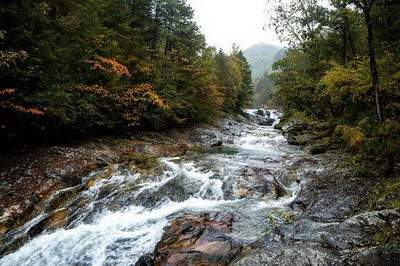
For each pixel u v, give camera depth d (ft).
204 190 35.14
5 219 31.22
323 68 69.15
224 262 19.97
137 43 71.51
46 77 42.80
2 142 40.88
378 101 36.55
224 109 156.87
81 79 53.36
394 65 40.29
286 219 27.96
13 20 39.86
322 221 25.96
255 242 21.34
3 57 34.63
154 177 39.14
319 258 17.62
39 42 41.01
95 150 48.91
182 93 83.71
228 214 27.94
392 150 30.76
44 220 31.19
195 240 22.97
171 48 103.71
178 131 79.71
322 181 35.99
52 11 48.21
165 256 20.99
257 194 34.04
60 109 43.04
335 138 58.70
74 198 35.19
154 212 31.78
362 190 30.76
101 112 55.21
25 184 36.29
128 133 61.67
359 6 37.83
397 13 47.44
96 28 56.49
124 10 73.87
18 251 27.37
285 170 41.22
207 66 104.22
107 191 35.94
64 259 25.61
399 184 28.19
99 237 27.66
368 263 16.24
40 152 43.21
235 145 76.84
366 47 65.67
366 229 20.59
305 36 73.61
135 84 66.23
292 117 115.24
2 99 38.09
